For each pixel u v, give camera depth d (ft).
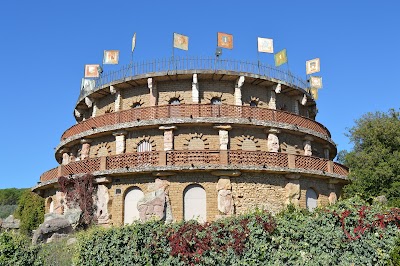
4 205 253.44
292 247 42.78
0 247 44.04
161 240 44.19
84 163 104.01
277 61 126.52
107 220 97.40
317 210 46.98
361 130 115.96
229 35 119.65
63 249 70.74
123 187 98.48
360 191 96.73
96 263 47.65
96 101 123.54
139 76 109.40
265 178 99.14
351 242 43.75
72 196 101.24
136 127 103.65
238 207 94.63
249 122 102.94
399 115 121.60
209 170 94.22
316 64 138.92
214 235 42.88
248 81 112.57
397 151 103.09
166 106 103.09
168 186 94.84
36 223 149.38
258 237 42.70
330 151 135.54
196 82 108.27
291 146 111.96
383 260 42.86
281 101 121.29
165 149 100.99
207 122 100.78
